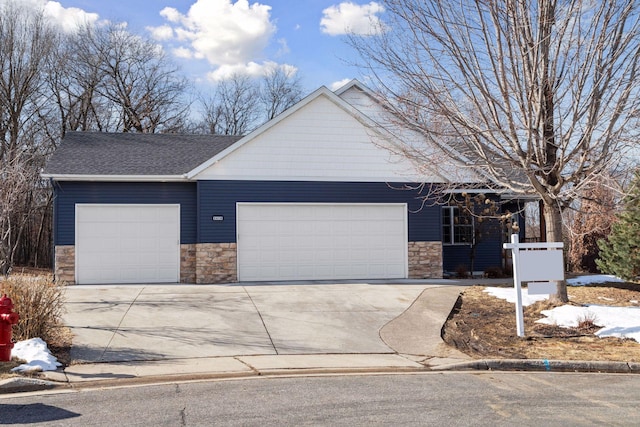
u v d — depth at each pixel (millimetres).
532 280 10430
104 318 11062
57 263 15875
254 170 16469
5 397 6672
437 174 14352
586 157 11016
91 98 35750
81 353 8711
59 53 33125
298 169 16719
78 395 6781
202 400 6570
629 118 10383
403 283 16016
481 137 12164
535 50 10625
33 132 30266
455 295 13914
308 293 14148
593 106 10750
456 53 11000
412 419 5879
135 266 16312
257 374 8023
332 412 6117
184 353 9047
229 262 16219
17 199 15453
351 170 17000
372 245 17094
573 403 6613
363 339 10320
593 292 13922
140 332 10156
